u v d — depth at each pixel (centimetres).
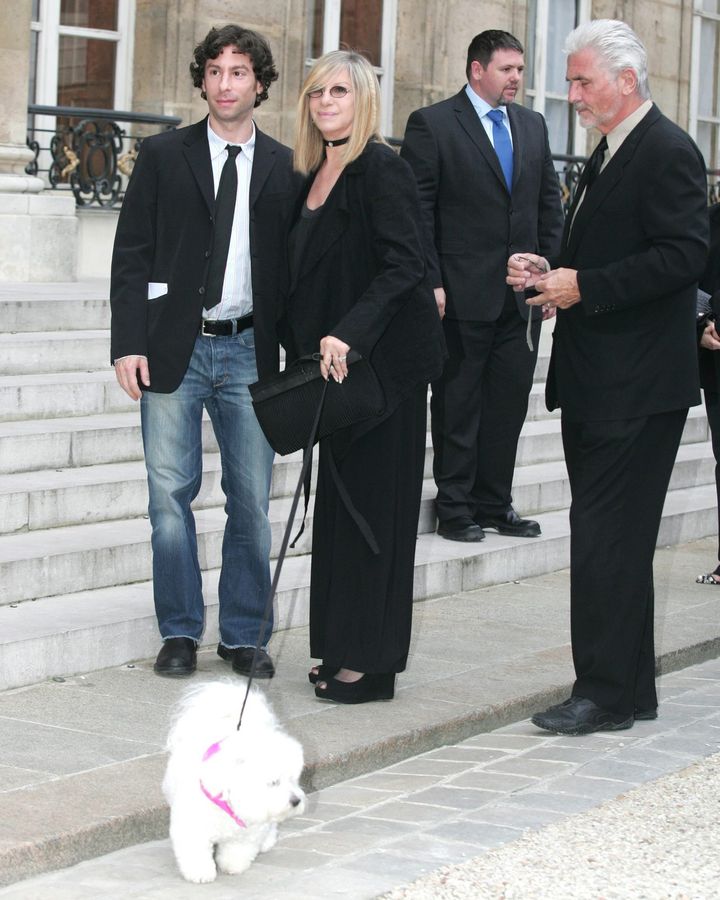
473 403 936
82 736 584
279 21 1555
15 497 781
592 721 647
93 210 1436
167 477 673
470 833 520
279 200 655
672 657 771
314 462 931
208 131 666
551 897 461
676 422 646
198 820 458
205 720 458
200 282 659
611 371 635
